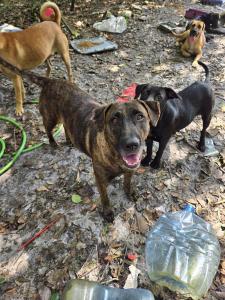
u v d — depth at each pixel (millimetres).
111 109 631
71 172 933
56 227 789
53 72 1373
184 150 1000
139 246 752
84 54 1496
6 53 1093
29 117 1135
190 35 1449
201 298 655
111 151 659
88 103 797
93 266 712
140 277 691
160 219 781
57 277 692
